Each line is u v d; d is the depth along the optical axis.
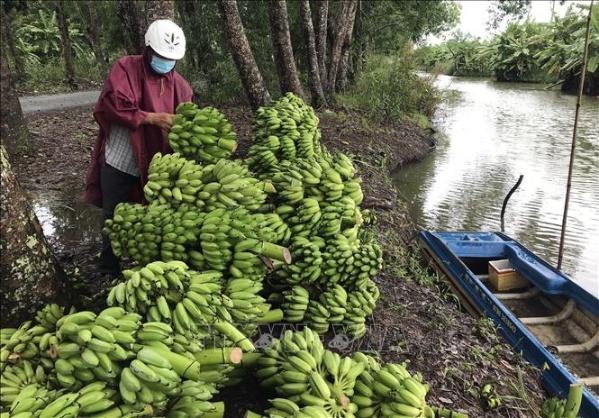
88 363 1.99
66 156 8.62
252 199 3.02
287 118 4.73
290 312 3.27
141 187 3.78
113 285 2.96
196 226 2.82
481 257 6.65
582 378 4.54
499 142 14.75
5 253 2.29
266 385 2.73
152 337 2.15
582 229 8.55
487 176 11.48
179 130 3.33
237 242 2.81
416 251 6.76
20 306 2.37
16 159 8.08
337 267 3.36
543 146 14.16
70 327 2.08
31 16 27.56
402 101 15.31
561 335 5.30
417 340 3.94
